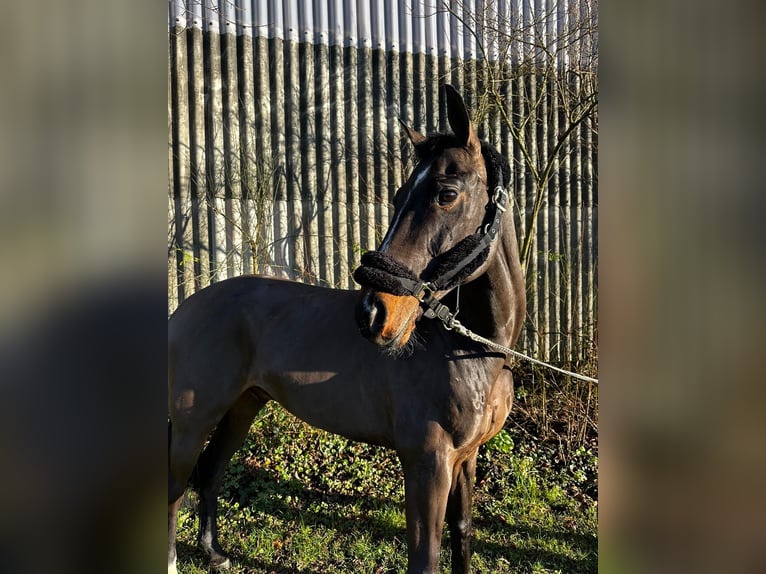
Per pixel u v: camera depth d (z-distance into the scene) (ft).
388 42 14.19
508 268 6.03
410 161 14.35
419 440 5.86
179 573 8.42
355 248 13.26
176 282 12.59
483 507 10.00
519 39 13.21
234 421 8.62
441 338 6.04
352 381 6.52
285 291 7.72
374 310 5.05
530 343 14.73
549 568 8.39
